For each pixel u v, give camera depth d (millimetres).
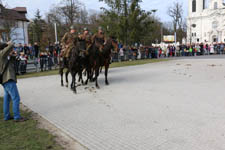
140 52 26406
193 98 6941
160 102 6621
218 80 9891
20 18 44406
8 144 4082
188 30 89000
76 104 6805
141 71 13930
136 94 7746
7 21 25281
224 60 19984
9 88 5270
